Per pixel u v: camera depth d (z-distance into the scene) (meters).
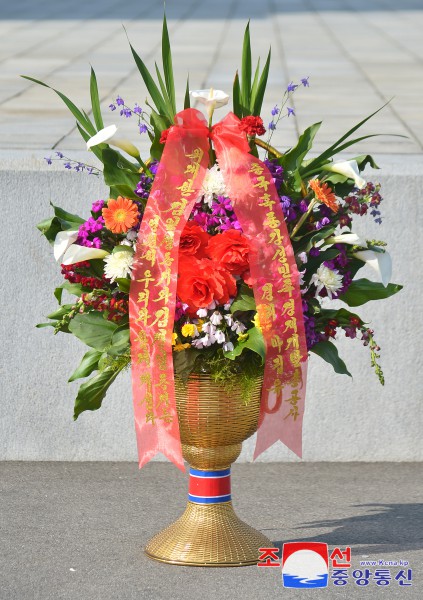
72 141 7.49
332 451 6.32
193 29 17.59
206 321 4.32
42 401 6.29
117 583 4.49
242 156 4.37
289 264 4.31
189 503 4.74
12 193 6.14
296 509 5.54
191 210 4.35
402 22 19.47
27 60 13.44
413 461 6.34
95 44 15.37
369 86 11.34
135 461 6.33
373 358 4.62
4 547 4.93
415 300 6.19
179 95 10.26
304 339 4.34
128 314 4.48
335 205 4.33
